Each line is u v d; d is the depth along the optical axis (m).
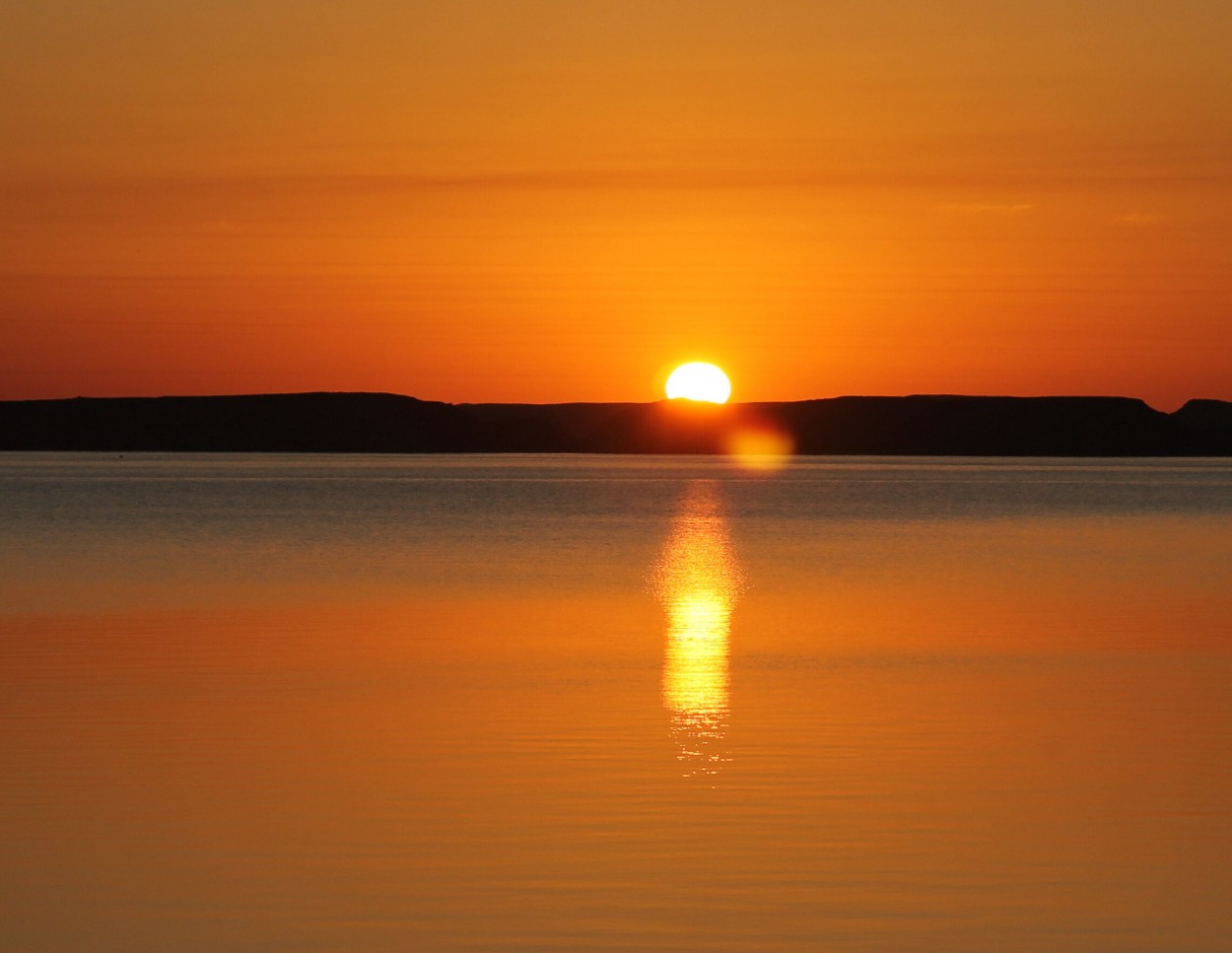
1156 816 41.72
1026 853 37.97
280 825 40.50
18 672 68.06
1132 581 119.44
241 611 95.25
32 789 44.50
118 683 64.88
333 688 63.69
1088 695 62.28
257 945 31.48
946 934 32.16
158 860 37.25
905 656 74.25
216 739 52.19
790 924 32.72
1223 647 78.00
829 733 53.62
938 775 46.78
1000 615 93.56
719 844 38.78
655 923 32.78
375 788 44.75
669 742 51.81
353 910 33.62
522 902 34.16
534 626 87.31
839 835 39.69
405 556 145.75
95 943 31.56
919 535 184.12
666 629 85.81
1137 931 32.31
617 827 40.41
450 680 65.94
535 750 50.47
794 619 91.19
